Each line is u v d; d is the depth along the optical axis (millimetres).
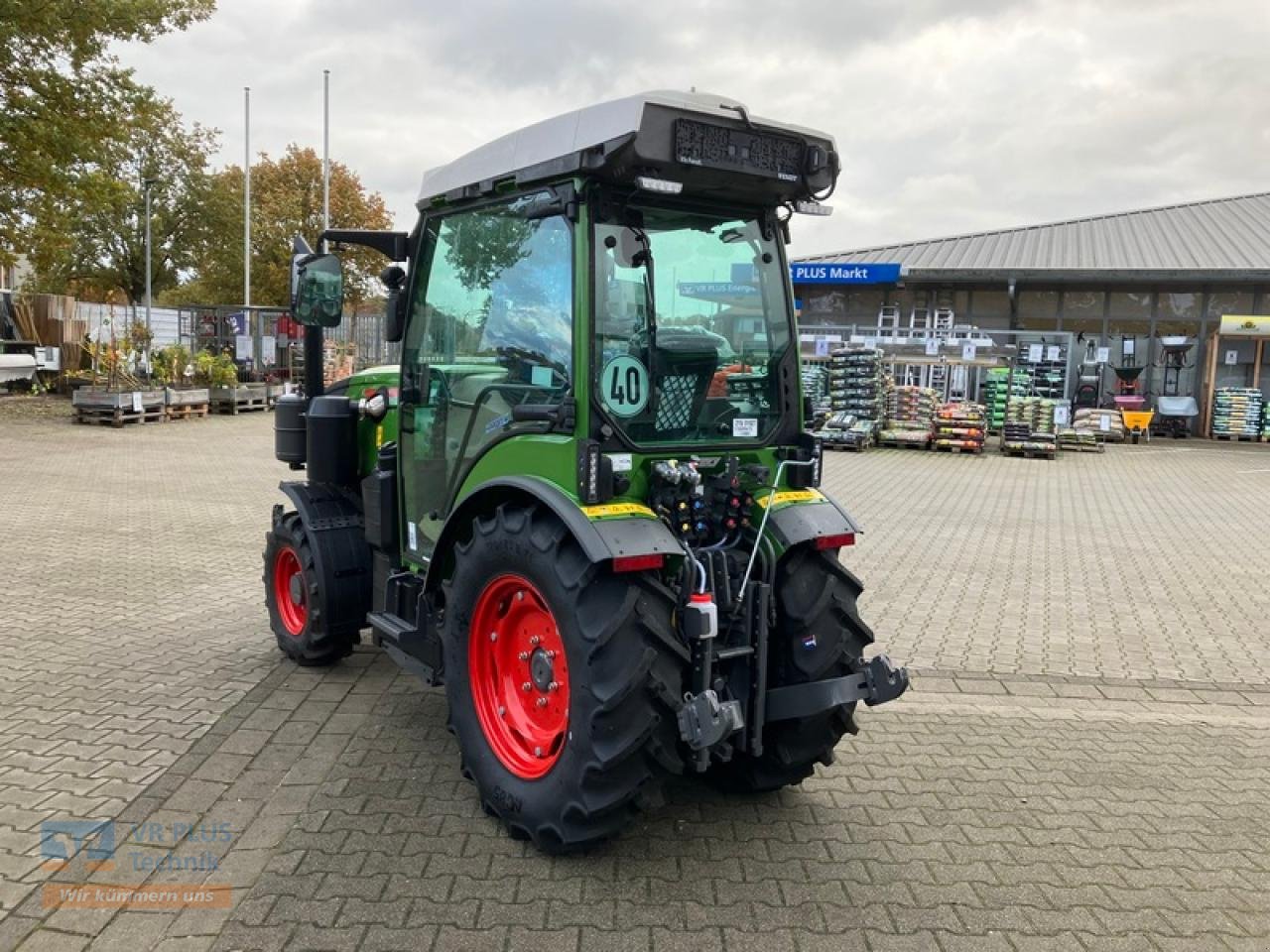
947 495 12836
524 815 3484
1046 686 5629
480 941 2957
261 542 8609
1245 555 9367
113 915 3053
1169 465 17094
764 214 3887
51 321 22984
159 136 37906
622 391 3494
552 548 3355
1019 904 3289
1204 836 3842
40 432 15672
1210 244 24641
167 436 15859
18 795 3814
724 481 3707
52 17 17391
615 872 3385
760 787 3908
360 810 3770
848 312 25344
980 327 24500
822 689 3596
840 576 3832
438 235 4320
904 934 3084
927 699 5352
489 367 3938
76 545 8266
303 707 4820
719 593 3572
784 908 3199
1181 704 5406
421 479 4477
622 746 3219
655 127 3215
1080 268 22766
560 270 3523
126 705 4781
